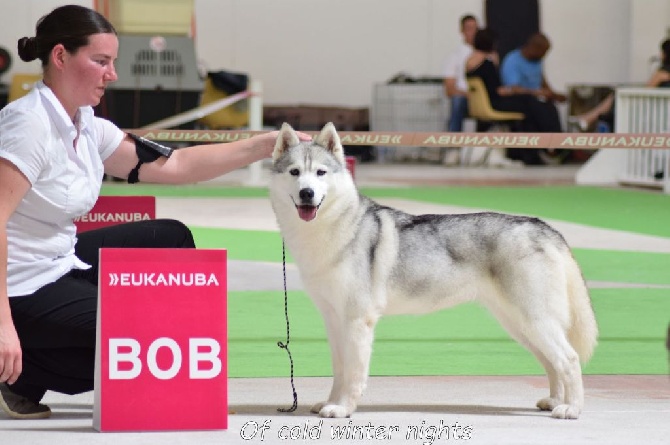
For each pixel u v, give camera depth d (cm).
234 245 1507
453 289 685
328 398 702
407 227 684
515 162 3034
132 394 613
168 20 2219
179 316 618
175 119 2167
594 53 3397
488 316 1069
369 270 667
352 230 664
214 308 622
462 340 953
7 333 598
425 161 3197
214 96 2470
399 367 843
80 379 663
